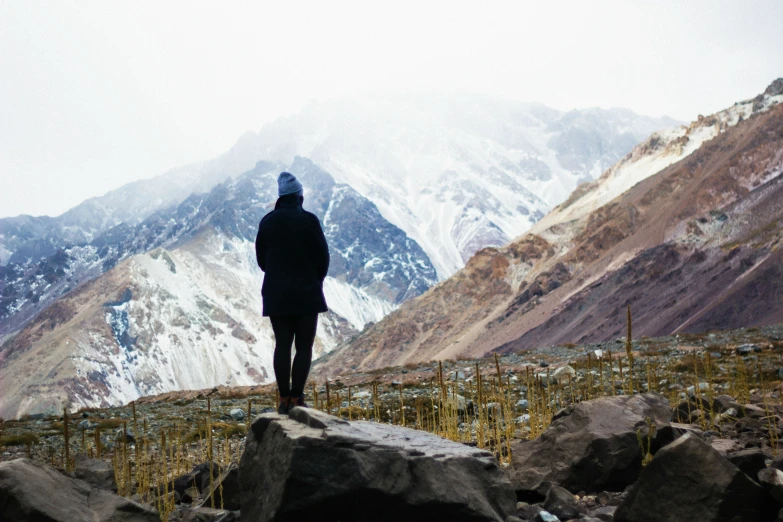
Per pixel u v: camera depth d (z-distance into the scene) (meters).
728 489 4.58
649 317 120.69
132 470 10.17
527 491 6.50
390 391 21.44
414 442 5.51
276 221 7.58
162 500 7.52
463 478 5.21
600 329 128.00
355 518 4.87
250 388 31.69
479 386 9.23
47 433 17.83
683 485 4.73
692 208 154.88
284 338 7.43
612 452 6.36
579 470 6.39
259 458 5.53
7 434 17.56
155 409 23.05
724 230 135.25
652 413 7.05
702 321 103.56
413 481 4.96
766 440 7.22
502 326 172.12
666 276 133.38
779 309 95.94
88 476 7.52
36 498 4.74
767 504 4.59
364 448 4.99
